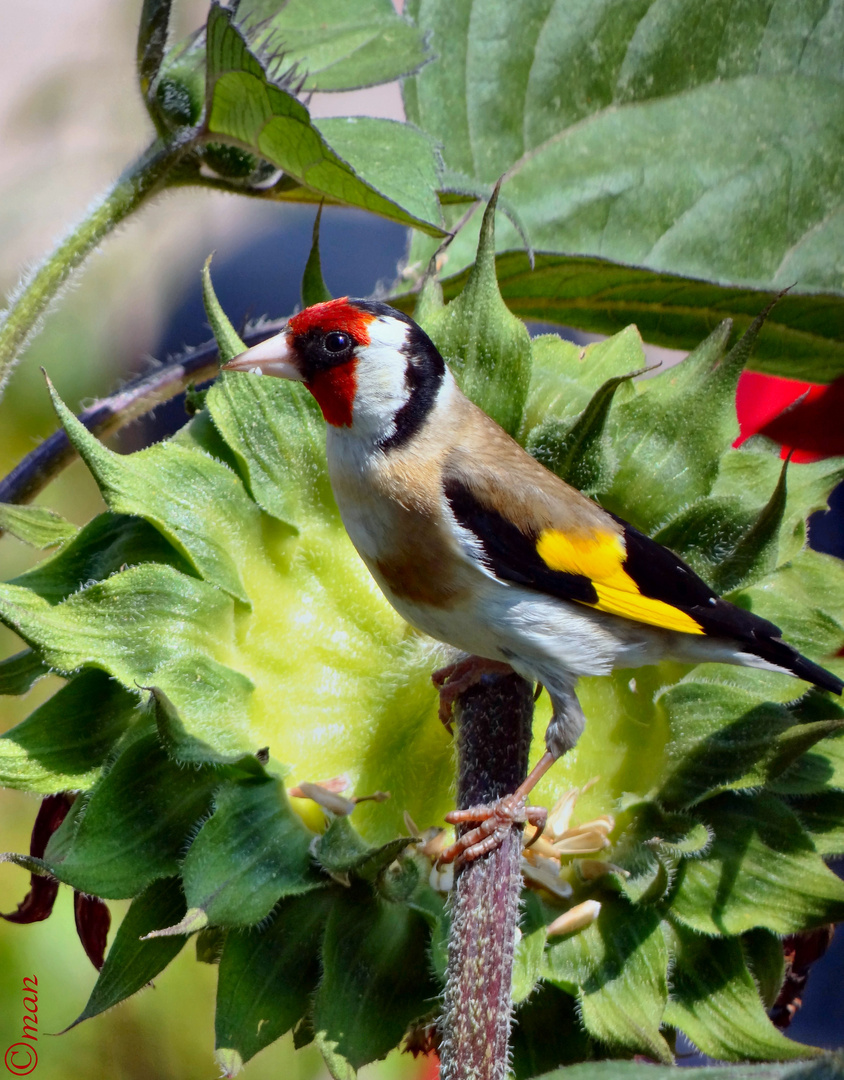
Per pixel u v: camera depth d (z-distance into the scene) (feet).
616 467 17.04
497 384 17.46
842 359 20.29
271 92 15.51
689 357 17.30
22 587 15.14
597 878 15.01
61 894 27.40
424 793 16.44
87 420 18.03
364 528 16.71
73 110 33.68
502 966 12.87
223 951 14.01
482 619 16.53
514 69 22.43
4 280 32.50
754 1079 11.17
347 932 14.10
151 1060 26.35
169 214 35.83
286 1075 25.89
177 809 14.26
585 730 17.22
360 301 17.17
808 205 21.42
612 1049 14.07
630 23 22.18
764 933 15.03
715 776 15.20
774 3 21.91
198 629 15.29
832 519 21.77
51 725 14.56
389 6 19.49
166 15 16.69
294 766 16.11
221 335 16.69
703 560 16.80
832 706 15.81
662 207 21.81
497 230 21.80
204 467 16.25
